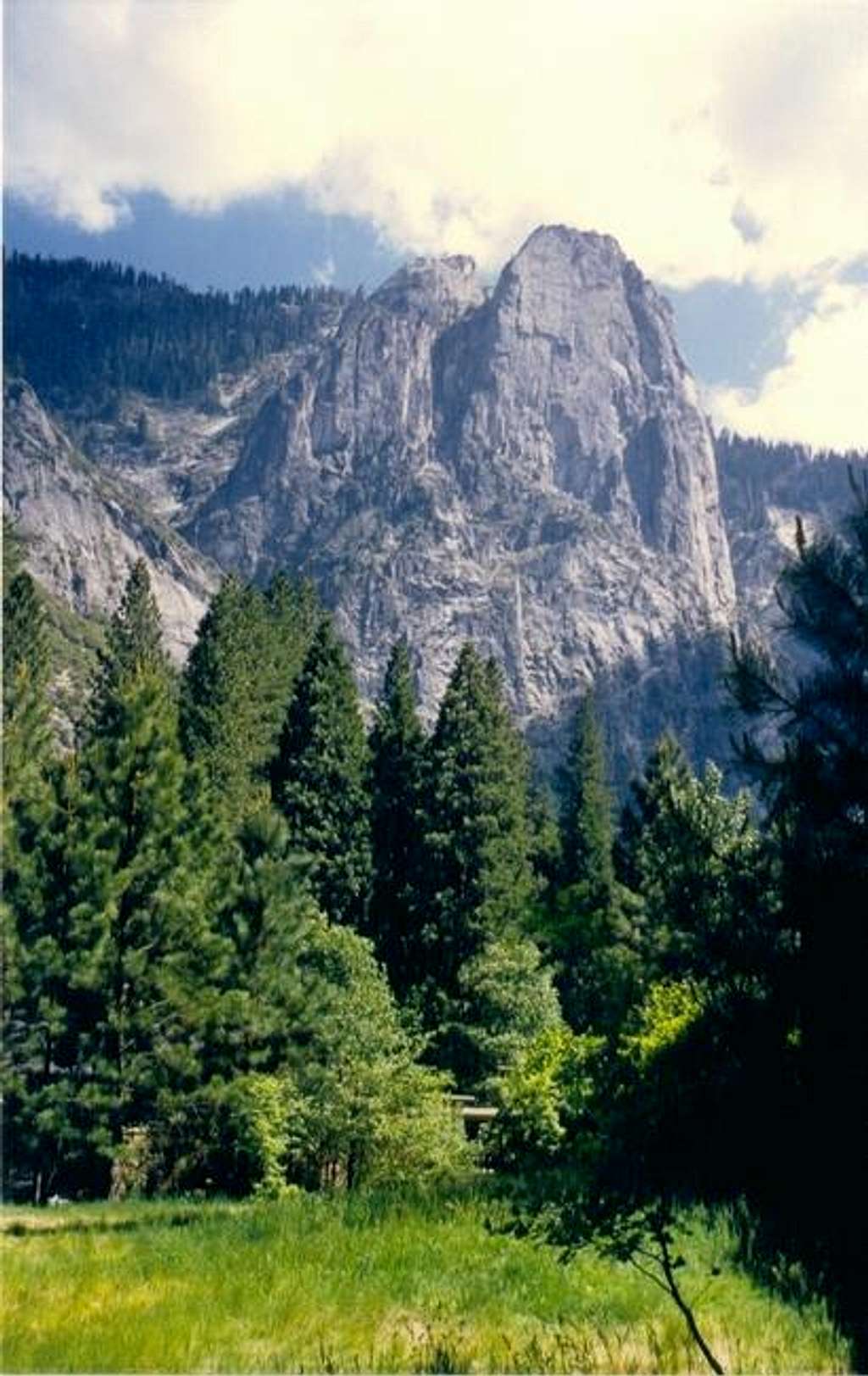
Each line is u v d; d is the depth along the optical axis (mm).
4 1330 9891
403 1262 12414
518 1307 10344
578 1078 8234
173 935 32625
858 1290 9016
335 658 54844
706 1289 9766
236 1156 27422
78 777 34719
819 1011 8133
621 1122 7848
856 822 9180
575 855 62812
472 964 42125
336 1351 9219
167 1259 13297
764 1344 8781
